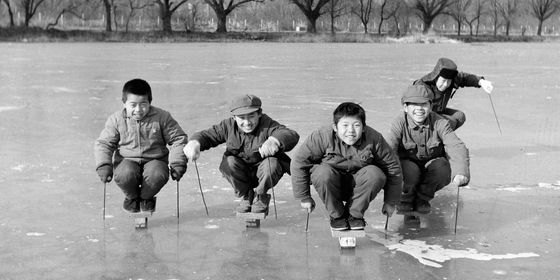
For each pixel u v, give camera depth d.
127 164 4.71
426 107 4.79
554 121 9.52
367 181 4.26
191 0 72.50
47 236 4.56
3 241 4.45
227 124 4.87
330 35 63.28
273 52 34.09
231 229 4.75
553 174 6.35
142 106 4.81
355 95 12.89
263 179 4.71
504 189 5.81
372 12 83.50
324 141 4.39
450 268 3.95
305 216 5.08
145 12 73.69
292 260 4.11
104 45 43.94
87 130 8.77
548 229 4.70
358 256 4.18
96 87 14.43
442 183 4.80
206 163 6.83
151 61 24.89
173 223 4.89
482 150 7.48
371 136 4.39
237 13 84.25
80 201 5.43
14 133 8.49
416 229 4.73
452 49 40.03
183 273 3.89
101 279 3.80
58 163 6.77
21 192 5.67
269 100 12.01
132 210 4.79
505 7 84.88
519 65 22.61
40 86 14.56
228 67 21.45
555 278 3.79
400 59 27.09
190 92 13.44
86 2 66.31
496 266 3.98
